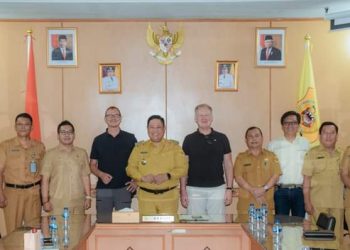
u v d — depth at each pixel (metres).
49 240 3.45
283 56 6.23
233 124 6.25
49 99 6.23
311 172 5.13
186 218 4.38
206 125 5.26
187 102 6.25
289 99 6.24
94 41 6.23
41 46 6.21
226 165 5.36
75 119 6.25
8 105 6.20
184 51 6.23
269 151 5.31
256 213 4.53
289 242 3.35
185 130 6.26
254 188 5.16
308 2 5.18
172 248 4.21
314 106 6.01
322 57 6.21
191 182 5.23
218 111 6.25
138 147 4.99
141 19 6.20
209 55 6.23
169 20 6.22
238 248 4.18
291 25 6.25
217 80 6.23
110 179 5.43
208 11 5.72
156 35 6.23
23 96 6.21
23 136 5.37
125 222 4.23
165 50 6.22
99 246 4.21
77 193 5.20
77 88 6.24
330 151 5.16
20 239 3.48
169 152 4.93
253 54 6.25
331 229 3.74
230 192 5.32
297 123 5.38
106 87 6.24
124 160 5.47
